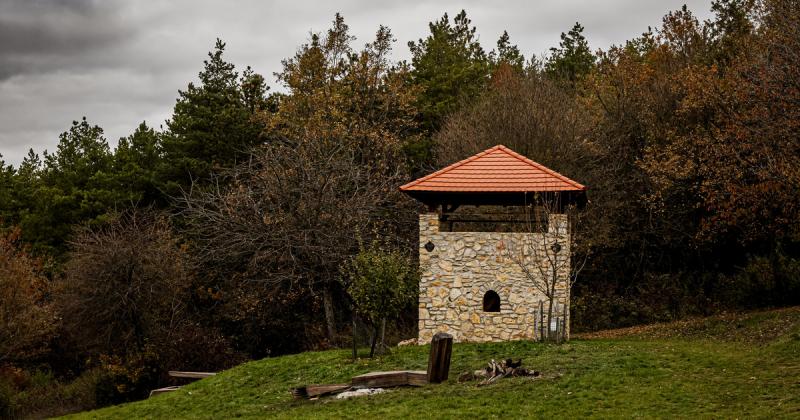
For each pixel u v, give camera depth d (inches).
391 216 1413.6
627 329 1222.3
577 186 947.3
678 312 1304.1
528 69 1691.7
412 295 934.4
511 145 1386.6
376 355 898.1
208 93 1727.4
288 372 876.6
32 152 2363.4
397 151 1567.4
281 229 1253.1
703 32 1556.3
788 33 1039.0
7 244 1446.9
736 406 607.5
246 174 1565.0
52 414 1215.6
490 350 868.6
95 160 1999.3
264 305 1360.7
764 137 1015.6
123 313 1250.0
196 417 756.6
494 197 990.4
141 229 1441.9
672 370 732.0
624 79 1489.9
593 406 631.2
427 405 662.5
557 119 1403.8
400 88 1691.7
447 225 1428.4
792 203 1034.1
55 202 1795.0
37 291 1430.9
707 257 1444.4
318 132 1481.3
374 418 635.5
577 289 1441.9
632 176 1424.7
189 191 1626.5
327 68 1668.3
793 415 566.6
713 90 1201.4
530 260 950.4
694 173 1263.5
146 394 1193.4
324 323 1402.6
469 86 1850.4
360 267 901.2
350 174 1333.7
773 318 1005.2
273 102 1812.3
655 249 1488.7
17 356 1348.4
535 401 653.3
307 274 1267.2
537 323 934.4
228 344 1306.6
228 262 1378.0
